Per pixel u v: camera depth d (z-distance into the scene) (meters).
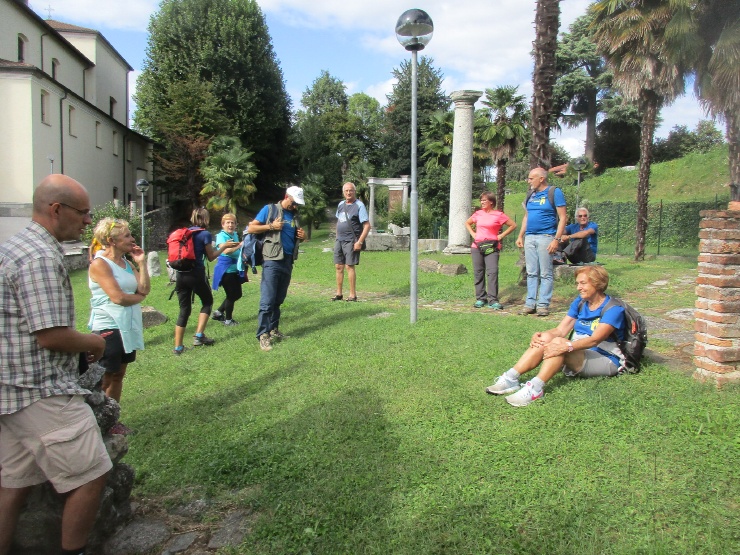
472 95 19.28
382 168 62.03
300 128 60.31
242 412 4.59
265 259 6.62
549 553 2.59
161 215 33.22
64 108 26.97
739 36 11.70
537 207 7.79
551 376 4.36
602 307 4.73
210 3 38.97
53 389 2.46
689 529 2.71
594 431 3.75
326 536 2.85
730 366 4.46
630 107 45.97
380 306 8.95
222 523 3.11
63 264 2.53
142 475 3.67
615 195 36.94
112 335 4.56
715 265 4.45
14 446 2.51
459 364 5.43
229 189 33.50
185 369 6.04
